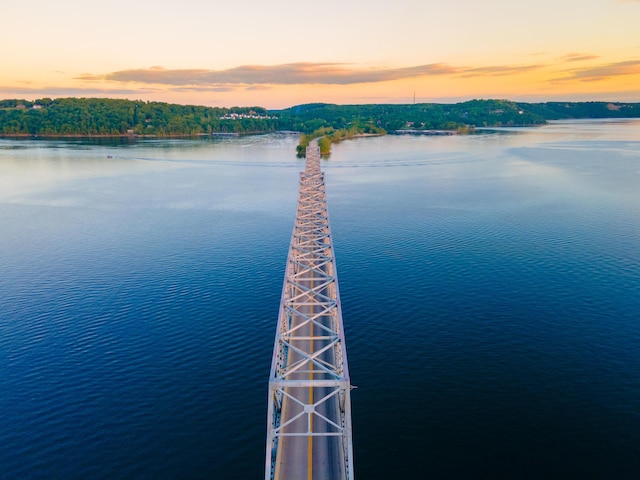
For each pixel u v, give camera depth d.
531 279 75.06
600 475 37.78
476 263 82.25
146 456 40.16
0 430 43.19
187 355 55.00
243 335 59.31
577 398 46.62
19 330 60.78
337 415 39.22
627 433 41.94
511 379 49.72
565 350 54.94
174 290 72.62
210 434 42.59
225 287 73.69
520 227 103.25
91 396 47.88
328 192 146.25
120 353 55.47
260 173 188.62
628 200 127.75
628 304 65.88
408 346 56.31
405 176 175.75
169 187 158.50
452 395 47.28
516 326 60.50
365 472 38.28
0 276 78.62
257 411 45.47
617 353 54.12
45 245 94.88
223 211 122.94
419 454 40.00
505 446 40.72
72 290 72.88
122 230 105.31
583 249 88.44
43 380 50.47
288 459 35.31
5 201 136.50
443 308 65.81
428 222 108.44
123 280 76.69
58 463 39.50
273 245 93.69
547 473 38.00
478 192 142.62
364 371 51.41
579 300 67.44
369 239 96.62
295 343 48.12
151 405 46.44
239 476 38.06
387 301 68.19
